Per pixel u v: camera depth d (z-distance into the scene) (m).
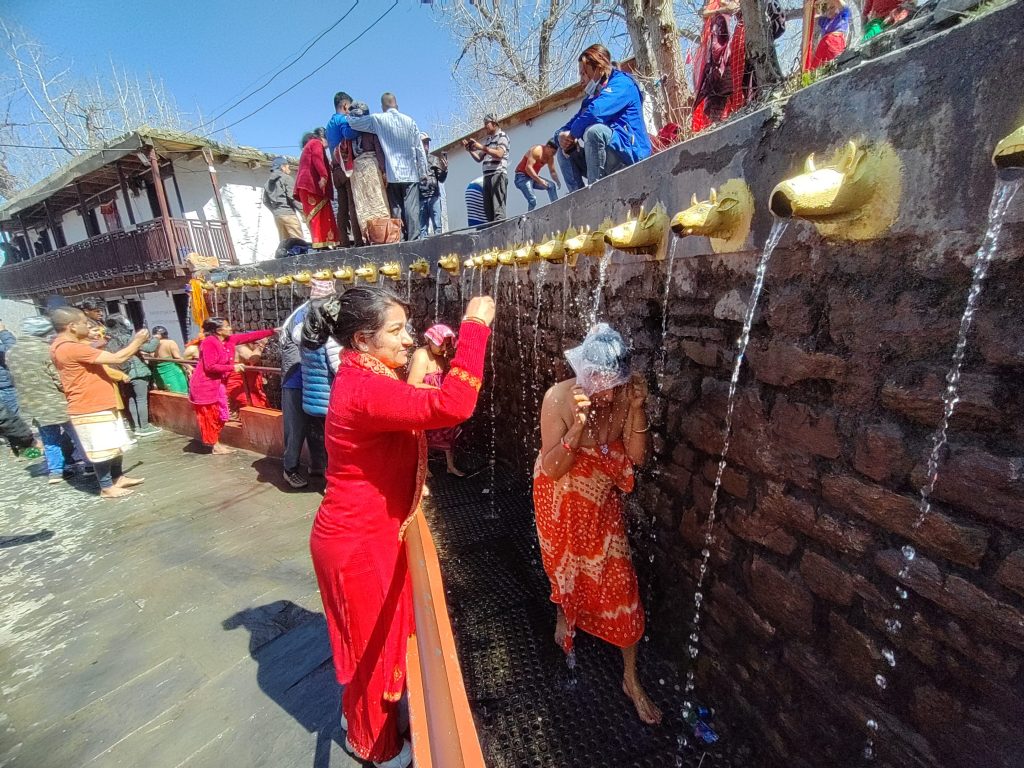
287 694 2.50
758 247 1.71
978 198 1.08
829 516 1.57
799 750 1.79
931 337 1.23
